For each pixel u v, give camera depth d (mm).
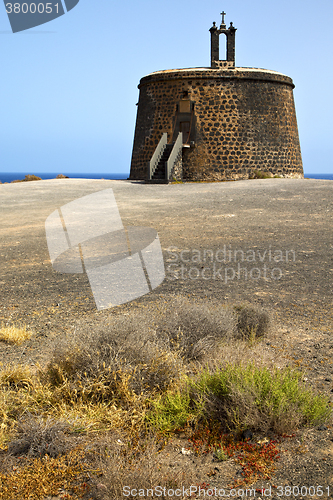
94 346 3551
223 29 28078
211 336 4035
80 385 3266
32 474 2609
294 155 30516
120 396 3277
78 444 2859
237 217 13016
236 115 27828
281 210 13781
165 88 28781
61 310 5797
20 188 24656
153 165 26297
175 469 2660
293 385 3170
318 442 2881
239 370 3271
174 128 28406
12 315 5695
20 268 8500
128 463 2623
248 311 4680
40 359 4238
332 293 6094
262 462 2719
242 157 27922
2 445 2891
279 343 4457
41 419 2969
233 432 3012
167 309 4594
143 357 3461
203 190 20453
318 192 16922
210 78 27641
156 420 3045
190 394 3334
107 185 25016
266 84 28500
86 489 2543
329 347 4328
